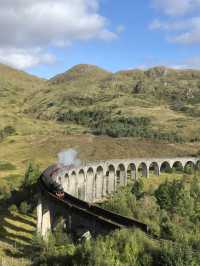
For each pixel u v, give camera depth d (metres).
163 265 35.34
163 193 95.75
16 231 79.56
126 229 43.28
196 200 101.62
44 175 90.25
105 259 35.66
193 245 46.78
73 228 74.56
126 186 140.88
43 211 79.75
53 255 45.03
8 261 49.62
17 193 109.06
